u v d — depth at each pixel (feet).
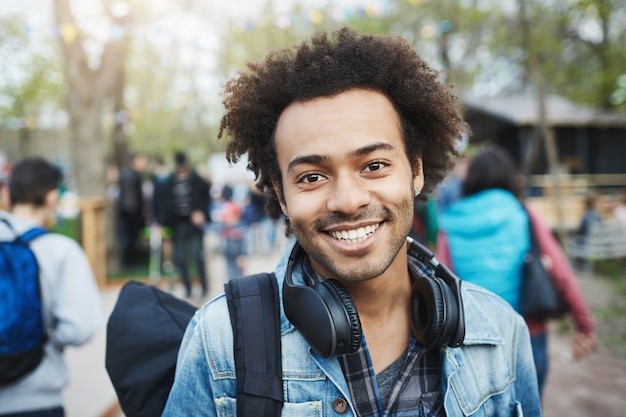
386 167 3.36
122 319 4.25
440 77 4.09
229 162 4.31
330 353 3.22
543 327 7.98
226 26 32.94
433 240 12.53
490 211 8.02
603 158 36.52
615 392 12.79
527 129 35.55
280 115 3.53
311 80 3.33
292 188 3.40
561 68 28.43
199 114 69.41
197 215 21.42
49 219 7.32
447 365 3.67
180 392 3.61
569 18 23.11
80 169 25.16
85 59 24.91
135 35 26.40
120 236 28.91
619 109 29.22
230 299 3.66
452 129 4.02
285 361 3.51
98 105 25.23
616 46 25.32
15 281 5.94
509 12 29.09
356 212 3.24
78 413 10.58
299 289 3.39
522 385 4.22
